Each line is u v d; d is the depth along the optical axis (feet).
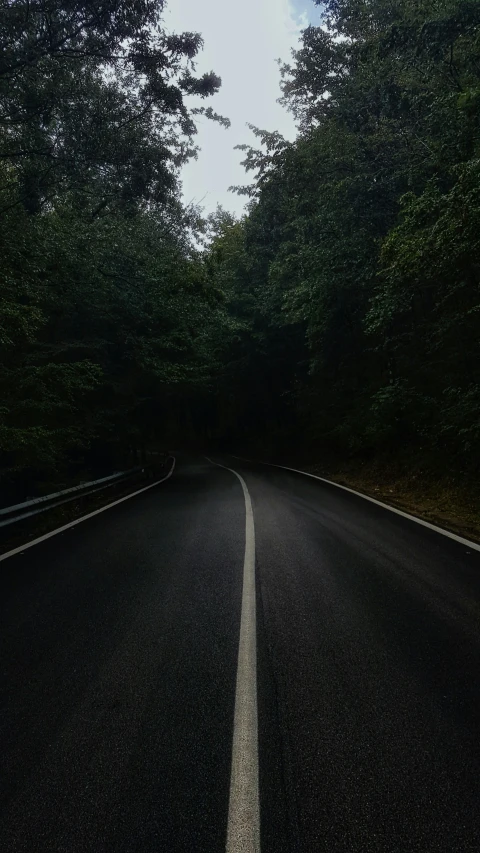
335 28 56.75
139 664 12.45
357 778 8.20
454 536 26.30
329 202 53.42
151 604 16.63
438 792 7.86
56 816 7.54
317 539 25.81
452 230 28.66
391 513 34.04
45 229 40.45
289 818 7.39
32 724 9.96
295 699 10.67
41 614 15.99
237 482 59.47
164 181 39.96
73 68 33.53
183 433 220.43
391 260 36.40
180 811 7.58
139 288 56.80
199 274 59.57
